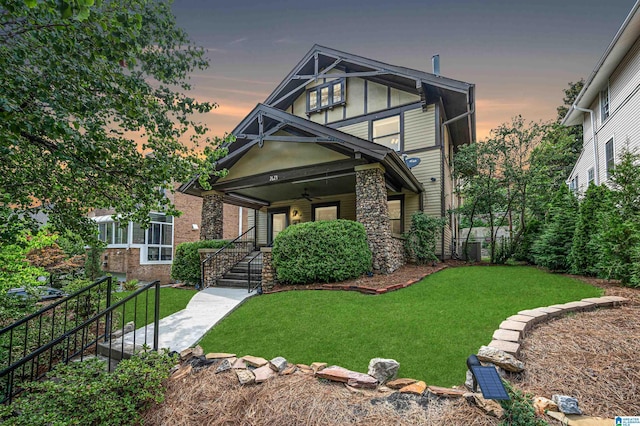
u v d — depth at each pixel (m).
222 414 2.78
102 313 3.36
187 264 10.11
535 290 6.00
